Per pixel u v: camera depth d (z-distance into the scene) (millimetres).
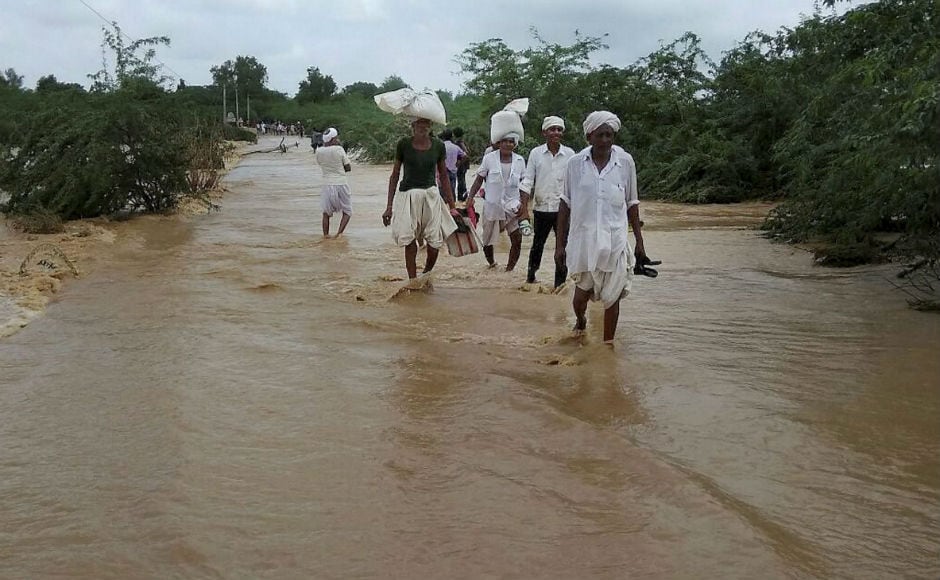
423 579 2938
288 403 4746
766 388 5109
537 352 5988
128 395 4855
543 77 27203
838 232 10906
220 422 4422
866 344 6094
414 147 8172
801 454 4105
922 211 8555
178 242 11617
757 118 20016
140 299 7590
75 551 3080
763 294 8023
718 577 2959
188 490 3582
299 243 11625
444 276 9164
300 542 3168
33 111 14383
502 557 3088
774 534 3275
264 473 3783
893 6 9836
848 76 9453
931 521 3406
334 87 104688
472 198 9820
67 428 4336
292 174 28547
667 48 24250
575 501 3543
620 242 6004
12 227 12953
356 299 7770
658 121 23844
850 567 3053
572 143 25391
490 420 4496
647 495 3590
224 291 8008
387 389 5035
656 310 7355
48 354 5754
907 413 4648
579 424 4391
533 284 8523
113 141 14344
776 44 19875
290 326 6637
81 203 14016
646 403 4875
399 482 3709
